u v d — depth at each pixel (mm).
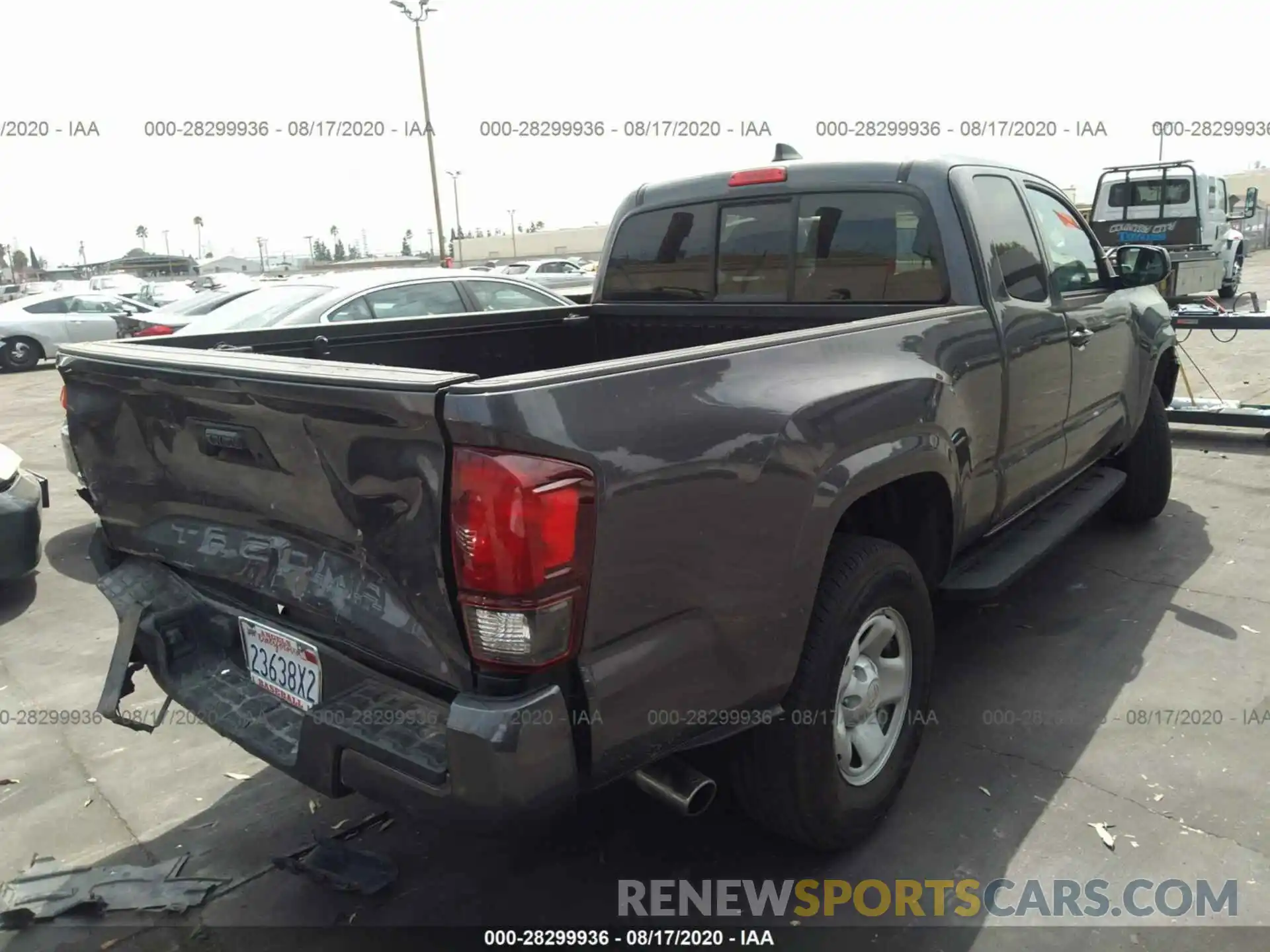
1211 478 6430
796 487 2354
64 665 4363
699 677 2201
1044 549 3770
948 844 2830
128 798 3273
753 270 4004
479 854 2895
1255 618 4219
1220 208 17672
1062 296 4020
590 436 1891
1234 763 3156
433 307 7316
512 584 1816
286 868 2805
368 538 2029
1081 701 3596
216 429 2271
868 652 2803
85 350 2730
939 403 2918
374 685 2188
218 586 2641
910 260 3506
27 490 5102
